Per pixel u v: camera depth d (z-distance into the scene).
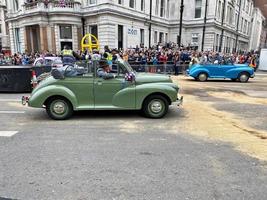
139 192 3.56
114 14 28.31
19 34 34.88
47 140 5.52
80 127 6.43
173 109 8.39
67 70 6.92
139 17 32.62
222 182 3.83
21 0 32.97
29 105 6.92
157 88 7.04
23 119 7.15
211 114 7.78
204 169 4.24
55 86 6.88
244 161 4.54
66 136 5.77
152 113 7.26
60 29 29.08
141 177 3.97
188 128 6.39
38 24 29.70
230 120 7.12
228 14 50.06
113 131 6.12
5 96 10.59
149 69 19.12
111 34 28.44
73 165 4.35
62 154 4.79
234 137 5.75
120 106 7.09
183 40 42.03
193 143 5.38
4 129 6.26
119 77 7.02
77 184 3.76
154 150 5.00
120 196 3.47
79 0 29.33
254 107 8.81
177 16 40.78
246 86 14.12
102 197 3.44
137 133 5.99
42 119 7.15
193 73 16.20
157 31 37.97
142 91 7.05
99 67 6.96
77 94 6.97
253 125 6.67
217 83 15.28
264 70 26.62
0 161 4.52
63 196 3.46
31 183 3.79
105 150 4.98
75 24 29.11
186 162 4.49
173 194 3.51
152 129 6.29
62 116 7.06
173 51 20.95
